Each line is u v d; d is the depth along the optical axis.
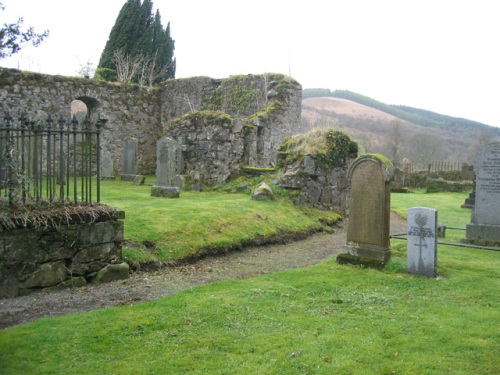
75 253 6.30
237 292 5.97
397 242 9.41
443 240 10.12
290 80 20.00
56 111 18.38
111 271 6.62
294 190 13.22
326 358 4.05
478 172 9.78
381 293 6.05
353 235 7.73
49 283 6.04
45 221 5.93
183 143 15.87
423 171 27.67
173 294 5.95
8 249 5.69
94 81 19.64
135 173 18.05
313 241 10.68
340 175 14.42
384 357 4.09
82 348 4.20
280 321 4.93
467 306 5.55
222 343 4.34
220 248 8.54
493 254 8.59
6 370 3.78
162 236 8.20
